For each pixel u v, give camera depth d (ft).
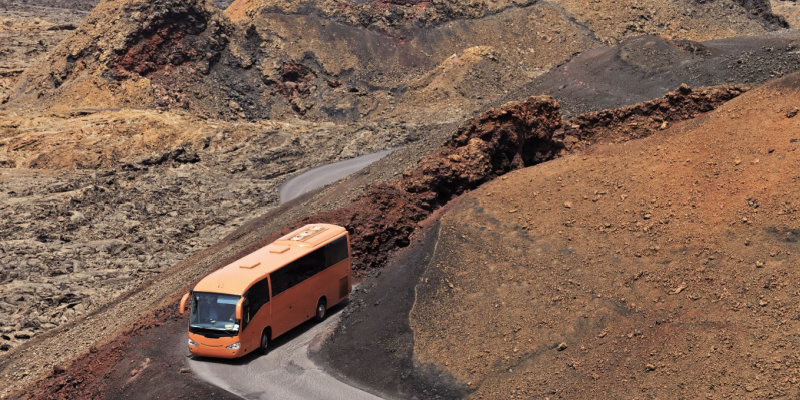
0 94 355.36
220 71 367.25
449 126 223.10
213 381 80.79
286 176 278.26
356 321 93.25
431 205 118.42
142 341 95.14
